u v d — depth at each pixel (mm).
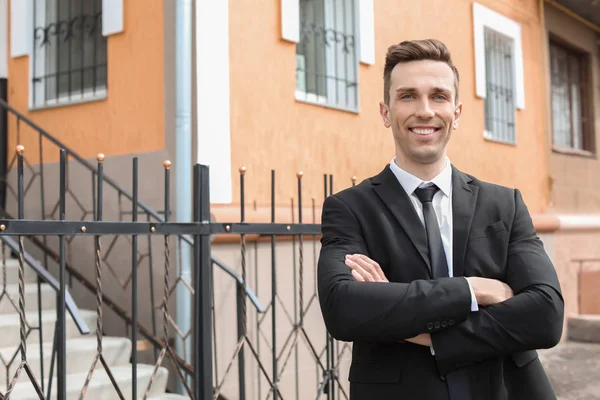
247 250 5074
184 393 4727
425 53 1950
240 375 3559
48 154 5883
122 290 5215
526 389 1854
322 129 5824
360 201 1989
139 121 5227
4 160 6133
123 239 5246
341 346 5816
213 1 5000
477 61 7941
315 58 5977
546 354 8055
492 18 8312
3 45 6234
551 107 9859
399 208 1938
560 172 9727
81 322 3096
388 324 1756
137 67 5266
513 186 8641
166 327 3125
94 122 5566
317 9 6023
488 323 1765
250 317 5051
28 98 6055
